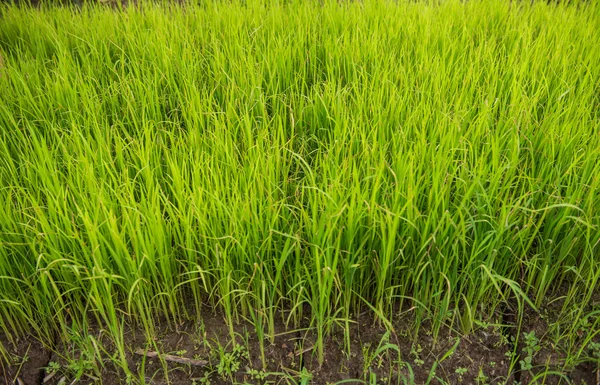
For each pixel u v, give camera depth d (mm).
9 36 3652
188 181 2338
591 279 2348
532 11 3812
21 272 2215
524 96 2732
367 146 2373
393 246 2109
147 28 3670
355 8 3732
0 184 2398
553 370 2123
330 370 2150
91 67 3234
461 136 2475
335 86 2959
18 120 2930
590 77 3016
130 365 2174
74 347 2244
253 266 2182
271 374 2146
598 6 3855
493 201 2328
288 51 3168
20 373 2178
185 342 2242
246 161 2447
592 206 2254
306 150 2672
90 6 4035
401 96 2867
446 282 2287
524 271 2363
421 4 3820
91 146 2662
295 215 2203
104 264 2158
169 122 2775
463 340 2227
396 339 2230
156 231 2107
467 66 3059
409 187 2078
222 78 3047
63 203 2242
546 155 2475
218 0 3951
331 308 2312
